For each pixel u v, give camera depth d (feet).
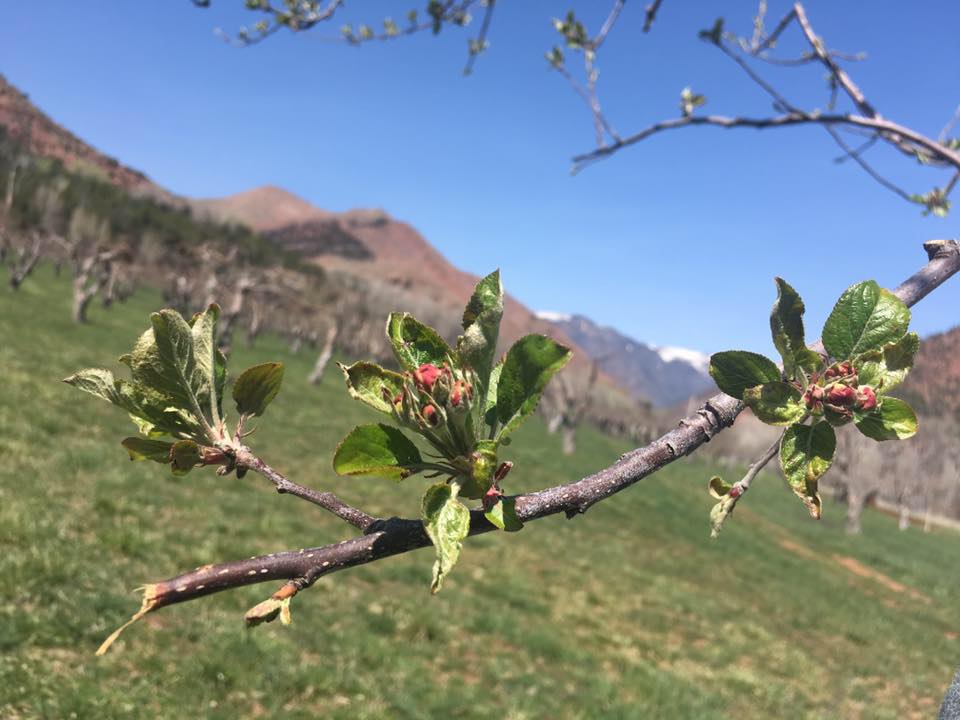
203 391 3.12
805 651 55.01
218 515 44.68
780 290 2.91
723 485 3.43
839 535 144.25
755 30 9.02
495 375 2.78
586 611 49.29
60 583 27.71
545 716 30.27
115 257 200.85
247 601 32.65
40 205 308.81
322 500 2.79
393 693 27.89
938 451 177.99
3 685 20.27
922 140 6.72
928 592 105.09
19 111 626.23
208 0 9.74
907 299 3.54
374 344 282.77
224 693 23.98
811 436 2.85
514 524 2.51
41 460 44.78
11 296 153.89
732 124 8.28
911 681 52.54
